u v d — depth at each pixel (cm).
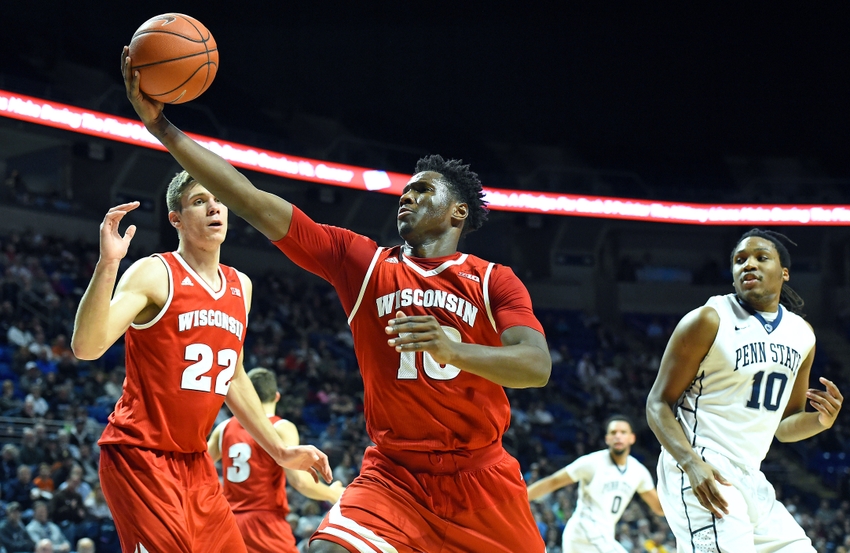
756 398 369
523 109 2648
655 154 2678
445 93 2609
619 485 715
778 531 365
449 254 322
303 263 308
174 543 333
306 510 1048
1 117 1562
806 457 1925
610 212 2238
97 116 1681
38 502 918
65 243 1803
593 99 2675
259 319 1794
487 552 305
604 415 1980
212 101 2214
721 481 337
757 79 2673
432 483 302
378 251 313
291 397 1461
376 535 290
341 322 2109
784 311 386
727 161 2705
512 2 2612
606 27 2673
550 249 2506
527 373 268
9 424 1113
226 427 536
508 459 317
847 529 1520
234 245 2155
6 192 1981
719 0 2619
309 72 2506
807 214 2272
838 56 2639
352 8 2547
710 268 2573
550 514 1253
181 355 354
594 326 2402
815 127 2666
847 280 2564
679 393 376
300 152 2025
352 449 1327
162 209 2139
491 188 2188
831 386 378
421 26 2612
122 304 338
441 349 252
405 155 2456
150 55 284
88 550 782
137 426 343
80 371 1415
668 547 1253
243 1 2444
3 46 1975
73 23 2194
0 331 1412
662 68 2681
